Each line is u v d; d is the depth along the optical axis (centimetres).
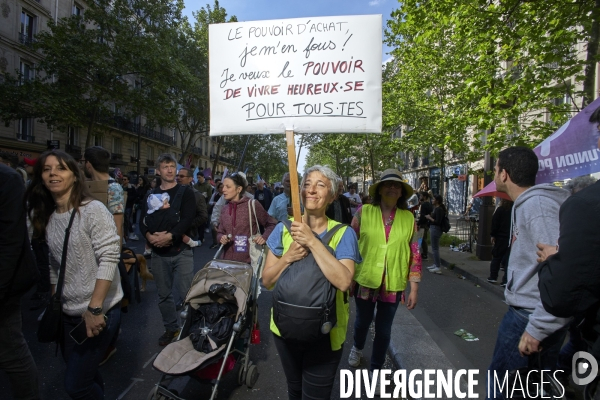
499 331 226
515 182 229
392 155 2380
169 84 2195
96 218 233
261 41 245
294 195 214
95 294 224
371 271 328
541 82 641
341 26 237
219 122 250
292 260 209
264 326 486
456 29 739
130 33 2027
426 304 615
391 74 2080
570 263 146
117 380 339
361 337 361
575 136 338
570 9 628
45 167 230
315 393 213
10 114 1892
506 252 718
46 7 2500
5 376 344
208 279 327
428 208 1043
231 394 323
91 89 2097
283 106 241
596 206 145
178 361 282
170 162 414
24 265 219
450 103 1048
